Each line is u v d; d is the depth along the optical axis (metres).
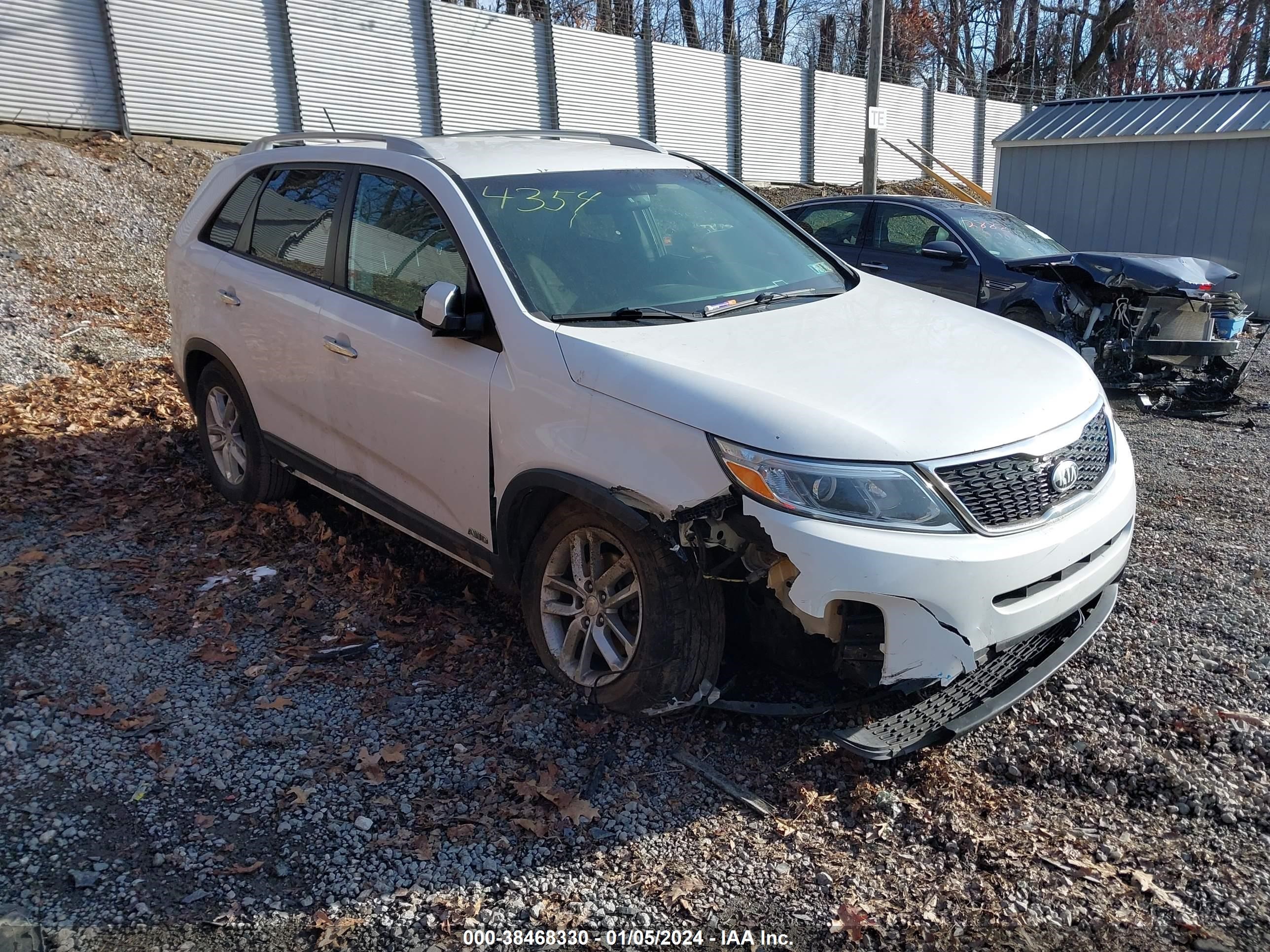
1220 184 13.75
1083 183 14.98
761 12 37.50
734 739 3.41
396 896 2.70
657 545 3.11
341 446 4.42
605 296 3.79
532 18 23.80
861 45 36.50
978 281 8.89
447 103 21.02
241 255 5.06
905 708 3.47
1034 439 3.16
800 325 3.71
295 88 18.53
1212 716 3.49
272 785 3.14
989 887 2.77
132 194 13.34
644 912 2.67
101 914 2.62
